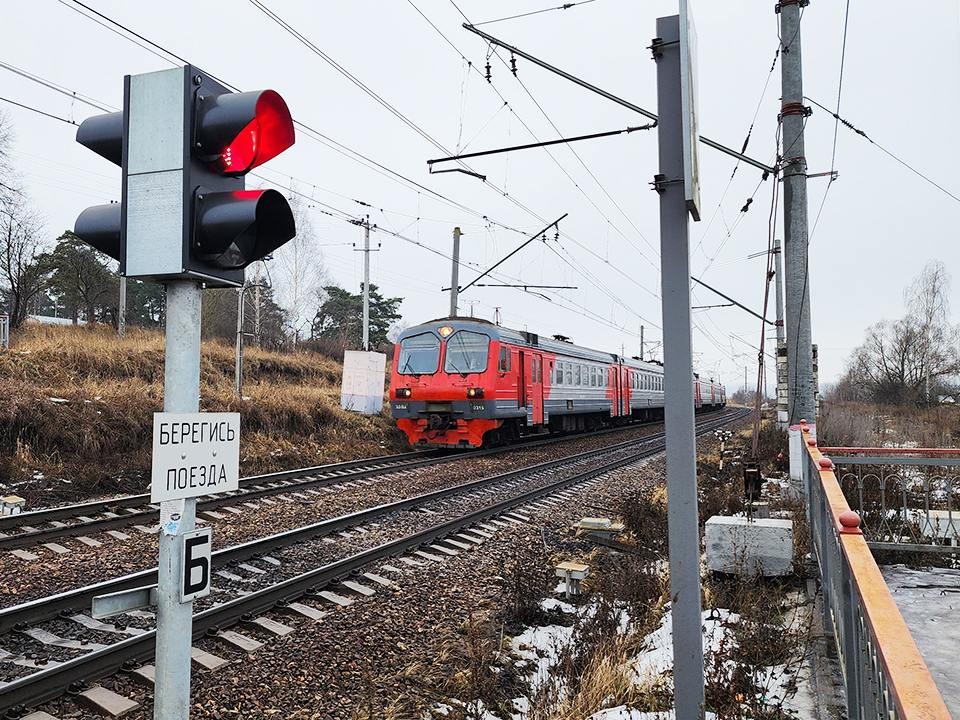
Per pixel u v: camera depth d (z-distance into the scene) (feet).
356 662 17.20
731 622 18.31
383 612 20.58
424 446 67.46
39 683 14.17
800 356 38.11
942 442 66.85
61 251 112.68
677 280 11.82
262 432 56.54
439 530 29.76
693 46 12.17
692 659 11.39
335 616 19.85
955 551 20.72
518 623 20.59
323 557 25.99
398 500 37.70
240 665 16.40
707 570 22.88
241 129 8.57
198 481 8.91
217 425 9.24
